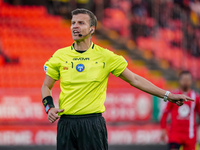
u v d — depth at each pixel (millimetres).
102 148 11555
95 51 11625
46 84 11766
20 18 45906
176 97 11781
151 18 47781
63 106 11508
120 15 48719
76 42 11625
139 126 31750
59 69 11617
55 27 45719
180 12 46719
